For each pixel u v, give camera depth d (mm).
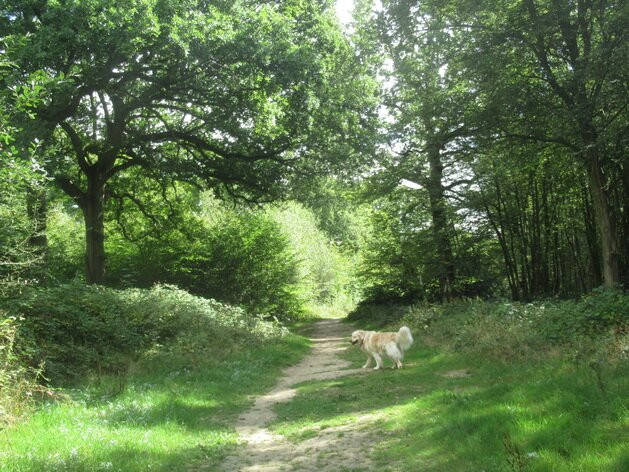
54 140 17672
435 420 7215
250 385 12516
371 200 26719
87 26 15086
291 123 20453
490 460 5070
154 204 29234
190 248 29594
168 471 5957
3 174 9422
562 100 16609
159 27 15500
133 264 28656
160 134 21219
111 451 6281
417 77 21969
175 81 18094
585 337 10711
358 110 21703
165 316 15992
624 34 13641
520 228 24594
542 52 16516
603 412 5668
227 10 17969
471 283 27375
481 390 8500
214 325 17531
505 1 16719
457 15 18047
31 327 10852
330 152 22172
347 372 13742
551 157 19516
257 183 24000
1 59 10578
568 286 25422
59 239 28656
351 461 6176
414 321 21719
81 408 8492
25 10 15328
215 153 23328
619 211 19312
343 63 22266
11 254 11102
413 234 26719
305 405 9891
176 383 11500
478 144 19438
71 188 21094
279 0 20828
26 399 8297
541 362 10078
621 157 16203
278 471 6035
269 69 17734
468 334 14320
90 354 11719
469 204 24250
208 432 8000
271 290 32812
